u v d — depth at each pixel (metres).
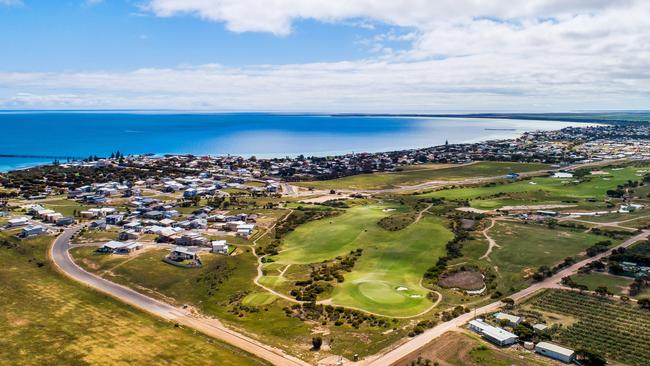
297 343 112.38
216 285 149.38
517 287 143.62
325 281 150.50
